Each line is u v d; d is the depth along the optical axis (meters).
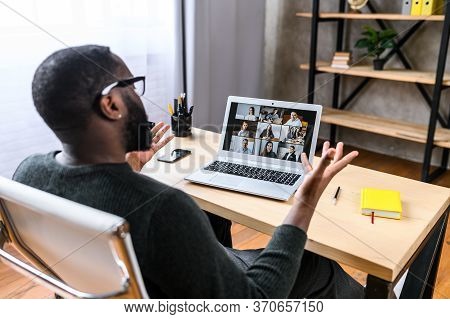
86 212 0.62
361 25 3.07
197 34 2.54
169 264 0.67
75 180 0.71
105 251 0.65
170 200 0.66
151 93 1.30
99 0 1.72
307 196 0.87
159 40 2.15
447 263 1.74
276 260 0.82
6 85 1.38
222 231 1.35
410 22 2.83
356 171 1.30
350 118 2.90
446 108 2.84
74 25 1.63
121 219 0.60
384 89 3.06
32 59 1.41
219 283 0.71
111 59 0.70
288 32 3.28
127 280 0.64
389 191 1.12
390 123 2.83
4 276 1.57
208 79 2.70
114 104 0.68
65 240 0.70
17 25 1.48
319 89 3.28
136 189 0.67
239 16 3.00
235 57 3.06
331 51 3.22
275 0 3.21
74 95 0.65
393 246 0.91
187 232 0.66
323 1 3.15
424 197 1.13
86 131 0.68
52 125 0.68
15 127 1.35
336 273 1.12
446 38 2.36
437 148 2.96
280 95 3.41
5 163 1.39
